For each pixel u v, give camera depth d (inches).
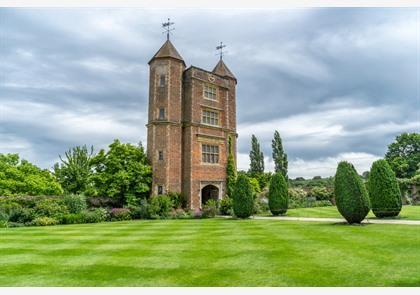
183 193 1073.5
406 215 705.6
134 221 808.9
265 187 1512.1
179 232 532.7
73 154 1461.6
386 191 679.7
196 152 1094.4
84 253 352.2
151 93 1101.1
